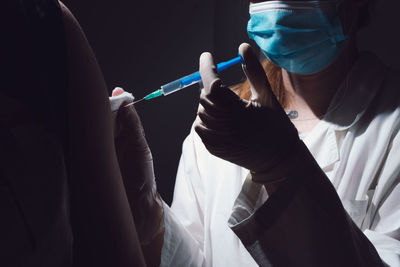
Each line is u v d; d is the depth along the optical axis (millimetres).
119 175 503
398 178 949
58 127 427
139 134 787
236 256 1046
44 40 422
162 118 1758
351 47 1106
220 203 1095
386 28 1205
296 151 701
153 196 850
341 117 1040
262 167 707
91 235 468
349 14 1018
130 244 488
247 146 676
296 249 707
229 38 1358
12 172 391
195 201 1182
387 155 1004
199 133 688
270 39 1006
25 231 391
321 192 693
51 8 428
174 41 1698
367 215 980
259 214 707
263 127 675
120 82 1732
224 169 1131
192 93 1728
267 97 703
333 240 691
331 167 1030
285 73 1151
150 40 1706
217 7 1366
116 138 768
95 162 469
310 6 944
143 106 1748
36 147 409
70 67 448
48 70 423
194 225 1161
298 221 696
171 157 1774
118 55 1716
